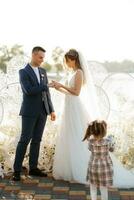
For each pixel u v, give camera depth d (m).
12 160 6.13
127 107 6.23
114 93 6.24
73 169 5.74
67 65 5.84
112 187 5.56
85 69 5.81
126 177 5.62
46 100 5.87
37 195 5.31
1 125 6.21
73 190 5.47
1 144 6.18
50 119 6.15
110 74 6.23
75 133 5.77
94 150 4.90
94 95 5.85
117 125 6.23
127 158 6.17
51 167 6.14
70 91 5.73
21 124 6.13
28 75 5.74
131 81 6.22
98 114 5.84
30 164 5.96
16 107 6.18
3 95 6.18
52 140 6.18
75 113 5.77
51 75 6.15
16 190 5.45
